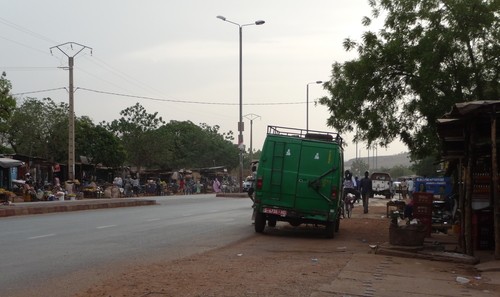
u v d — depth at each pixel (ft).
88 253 34.99
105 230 50.08
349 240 45.55
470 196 33.76
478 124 34.06
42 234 46.34
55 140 163.63
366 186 81.97
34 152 163.63
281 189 46.50
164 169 226.17
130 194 142.41
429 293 23.17
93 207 86.48
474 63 47.67
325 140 47.78
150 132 211.82
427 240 43.60
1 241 41.16
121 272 28.04
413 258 33.42
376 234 50.85
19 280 26.02
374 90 52.11
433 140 50.75
